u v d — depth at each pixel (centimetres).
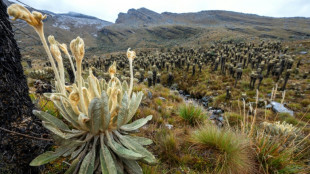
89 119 104
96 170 122
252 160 243
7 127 124
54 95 108
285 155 238
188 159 224
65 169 151
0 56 124
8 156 121
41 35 96
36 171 141
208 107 823
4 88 125
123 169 129
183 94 1184
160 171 197
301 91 846
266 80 1062
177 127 334
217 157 230
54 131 109
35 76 496
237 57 1833
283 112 568
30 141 137
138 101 151
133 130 147
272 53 1888
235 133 289
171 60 2080
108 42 18900
